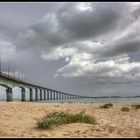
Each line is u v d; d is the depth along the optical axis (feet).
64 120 38.91
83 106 103.55
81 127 36.01
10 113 58.54
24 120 45.83
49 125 35.60
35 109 77.41
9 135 31.24
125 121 49.37
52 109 81.41
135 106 98.07
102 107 94.48
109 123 45.11
